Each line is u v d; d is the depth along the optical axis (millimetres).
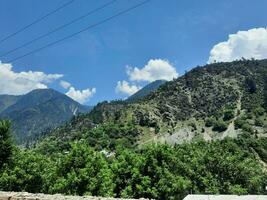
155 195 66812
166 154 70875
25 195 26625
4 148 63531
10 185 64188
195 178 89562
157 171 68438
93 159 64062
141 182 67188
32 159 67562
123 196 64500
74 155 63969
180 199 69438
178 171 82000
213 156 100562
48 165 69500
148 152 70250
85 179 60969
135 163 68938
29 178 65125
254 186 99500
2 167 64375
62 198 24797
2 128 63812
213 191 90625
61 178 62375
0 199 27000
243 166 100125
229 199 18578
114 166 68312
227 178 98312
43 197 25391
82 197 25188
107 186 61969
